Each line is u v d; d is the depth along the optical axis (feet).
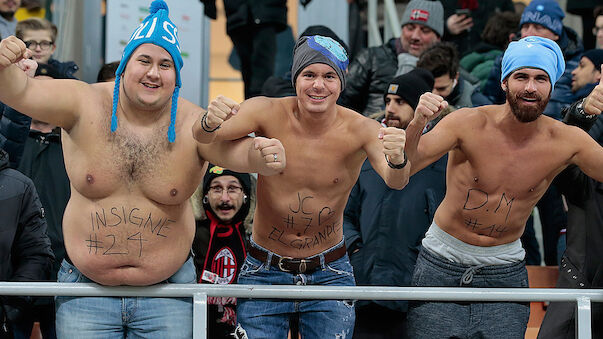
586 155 42.24
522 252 44.37
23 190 45.16
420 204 51.52
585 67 65.10
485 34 74.13
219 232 51.83
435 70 58.95
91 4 84.84
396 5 84.43
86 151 37.81
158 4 38.58
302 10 88.63
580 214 45.34
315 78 40.27
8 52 34.14
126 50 37.47
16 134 49.80
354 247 51.06
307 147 41.16
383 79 65.72
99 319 39.19
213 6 77.05
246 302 42.50
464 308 42.88
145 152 38.09
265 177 41.63
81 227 38.52
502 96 66.59
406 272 50.90
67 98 37.37
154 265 38.93
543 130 42.34
